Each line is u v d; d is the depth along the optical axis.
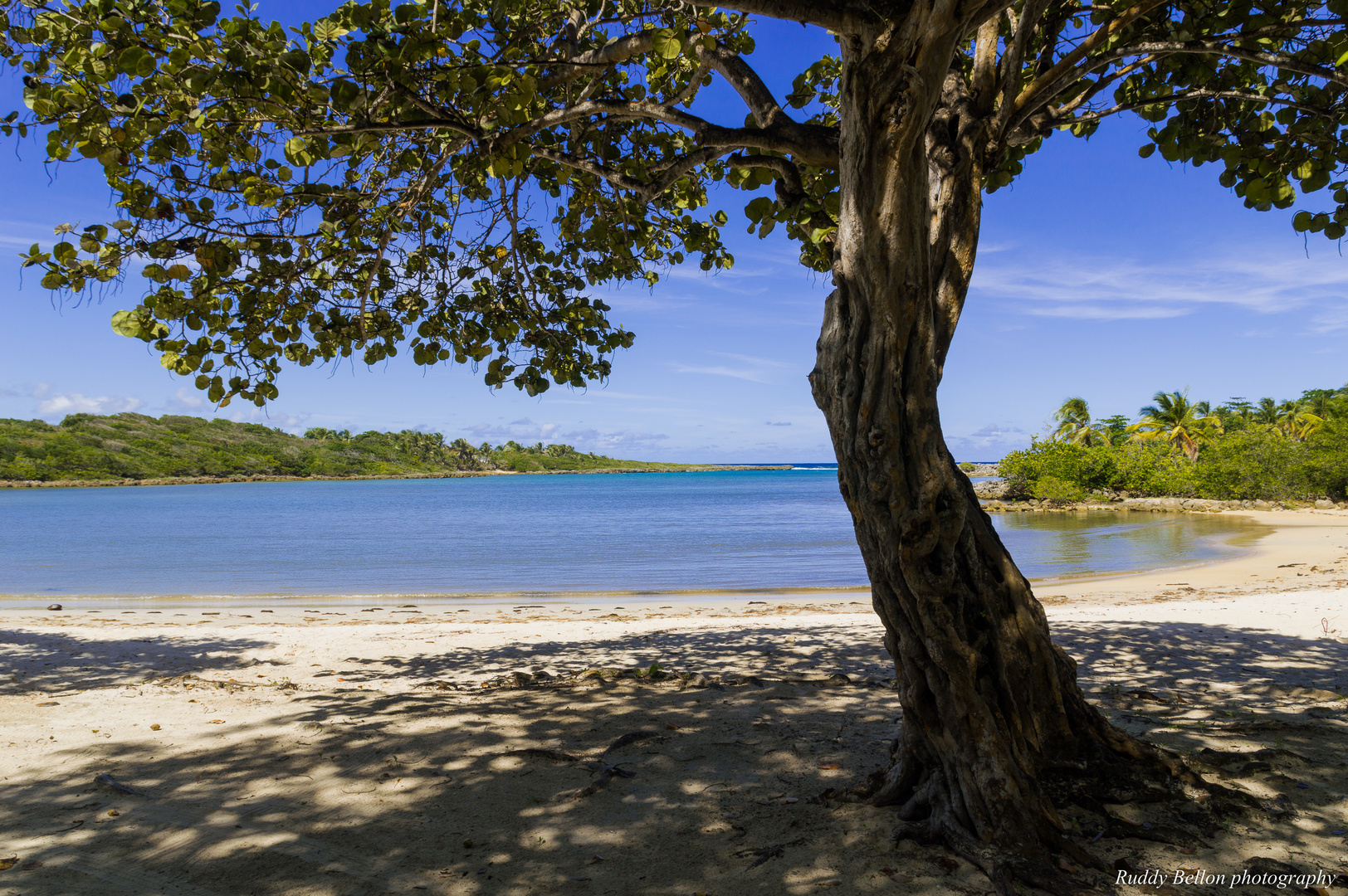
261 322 6.14
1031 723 3.92
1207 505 47.72
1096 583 18.62
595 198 6.99
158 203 5.03
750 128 4.61
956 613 3.68
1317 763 4.66
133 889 3.46
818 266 6.88
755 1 3.27
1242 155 5.59
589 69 5.48
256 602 17.83
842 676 7.90
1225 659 8.67
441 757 5.29
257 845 3.91
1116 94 6.20
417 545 34.34
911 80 3.15
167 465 144.75
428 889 3.48
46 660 9.80
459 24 4.73
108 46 4.37
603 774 4.86
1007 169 6.46
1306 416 65.38
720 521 50.59
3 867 3.67
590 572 24.27
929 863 3.59
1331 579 16.94
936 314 3.98
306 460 172.75
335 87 4.52
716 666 9.00
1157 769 4.20
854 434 3.63
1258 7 5.27
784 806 4.35
